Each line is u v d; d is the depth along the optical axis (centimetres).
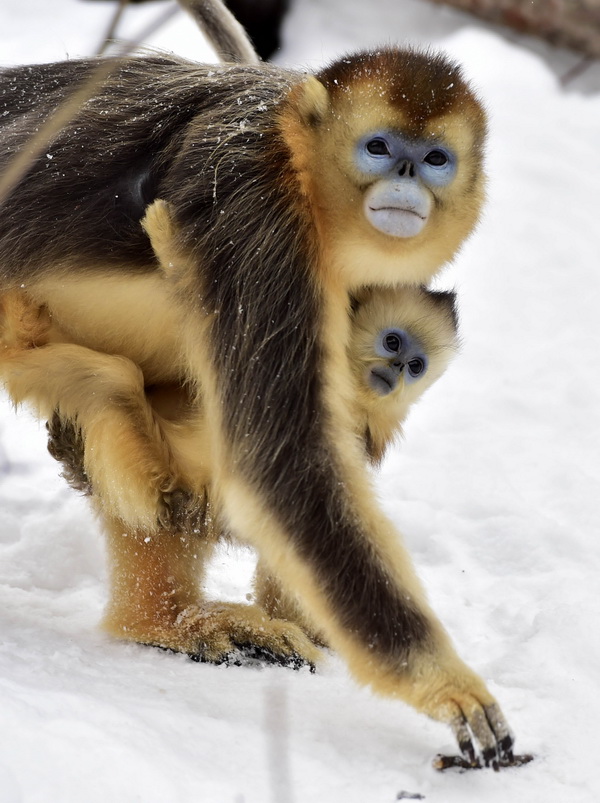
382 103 1020
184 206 1014
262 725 886
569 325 2022
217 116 1059
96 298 1089
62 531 1282
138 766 751
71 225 1074
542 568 1325
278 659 1087
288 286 995
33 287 1095
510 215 2333
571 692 1017
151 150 1074
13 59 2523
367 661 924
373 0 2858
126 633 1105
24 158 732
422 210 1020
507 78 2789
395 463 1579
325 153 1024
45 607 1161
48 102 1135
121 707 852
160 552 1116
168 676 980
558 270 2184
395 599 930
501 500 1455
